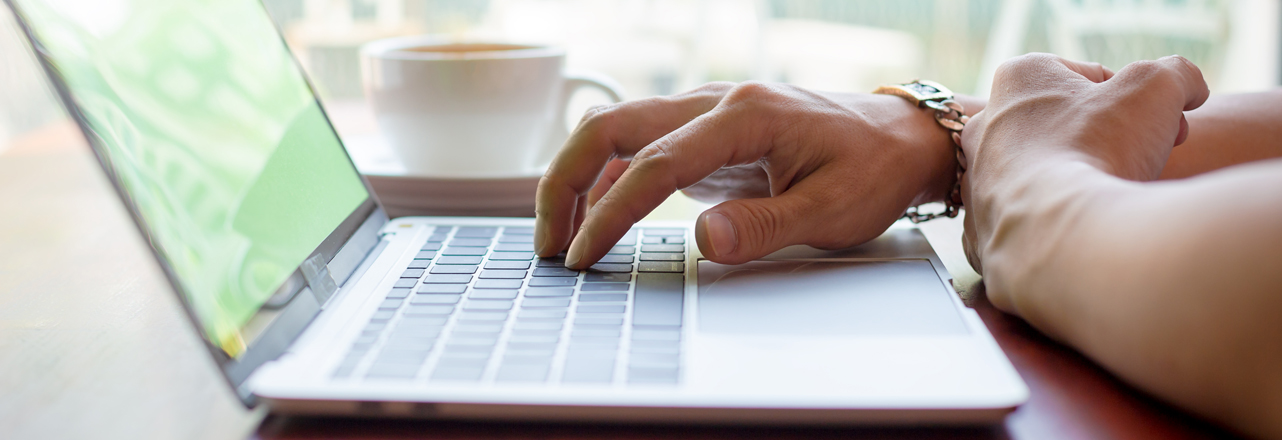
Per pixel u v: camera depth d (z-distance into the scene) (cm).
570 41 249
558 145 75
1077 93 43
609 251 47
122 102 33
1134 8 223
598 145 48
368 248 49
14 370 36
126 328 41
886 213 49
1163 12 222
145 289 47
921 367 30
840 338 33
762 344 33
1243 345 26
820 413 28
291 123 49
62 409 32
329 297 40
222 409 31
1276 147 53
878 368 30
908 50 251
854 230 47
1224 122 55
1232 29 218
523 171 73
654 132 50
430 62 65
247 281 34
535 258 47
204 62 42
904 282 41
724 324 35
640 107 50
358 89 237
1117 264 30
